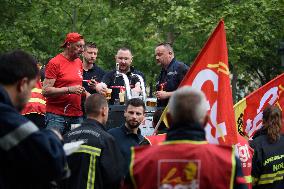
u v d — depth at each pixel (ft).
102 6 109.09
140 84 37.76
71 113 37.32
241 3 96.43
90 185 25.93
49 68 36.94
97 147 26.20
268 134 31.89
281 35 97.66
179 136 18.03
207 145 17.99
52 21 104.53
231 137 25.13
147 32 109.91
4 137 16.69
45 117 37.63
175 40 110.63
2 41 96.22
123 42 111.24
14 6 99.50
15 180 16.89
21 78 17.51
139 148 18.45
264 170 31.83
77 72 37.58
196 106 17.88
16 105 17.69
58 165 16.88
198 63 25.68
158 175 17.88
